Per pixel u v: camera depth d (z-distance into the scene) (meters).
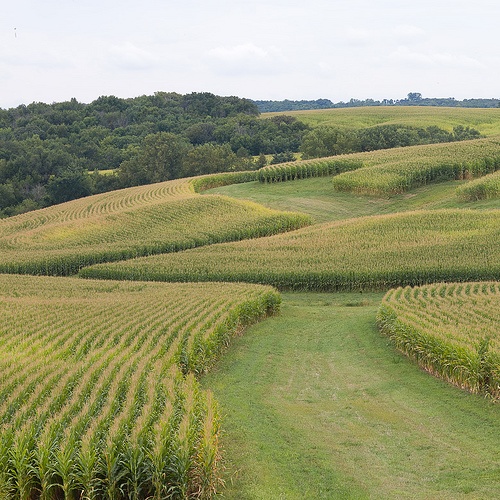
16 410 16.44
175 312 32.50
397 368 25.70
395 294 38.09
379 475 15.56
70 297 40.50
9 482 13.38
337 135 134.12
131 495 13.99
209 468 14.16
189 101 193.12
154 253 61.31
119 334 27.00
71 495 13.79
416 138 140.38
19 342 25.95
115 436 14.23
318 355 29.00
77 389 17.95
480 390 21.33
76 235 70.00
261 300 36.28
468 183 75.75
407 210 76.31
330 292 46.62
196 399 17.41
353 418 19.91
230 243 61.12
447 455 16.56
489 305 32.53
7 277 51.38
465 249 50.84
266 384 24.02
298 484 15.04
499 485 14.61
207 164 128.88
